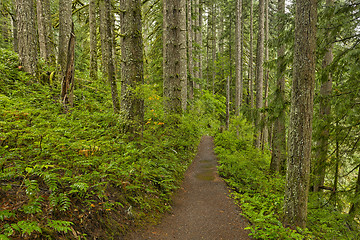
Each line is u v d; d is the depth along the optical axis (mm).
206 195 6715
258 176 9000
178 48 10047
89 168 4293
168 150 8492
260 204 6172
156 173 6043
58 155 3943
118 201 4133
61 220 2865
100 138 5410
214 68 26828
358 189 6145
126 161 5023
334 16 6227
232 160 9367
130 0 6129
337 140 6539
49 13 11227
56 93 7605
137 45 6312
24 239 2299
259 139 15055
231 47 26766
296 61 5188
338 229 5988
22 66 7863
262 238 4367
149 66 17766
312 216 6695
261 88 14406
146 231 4039
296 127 5207
